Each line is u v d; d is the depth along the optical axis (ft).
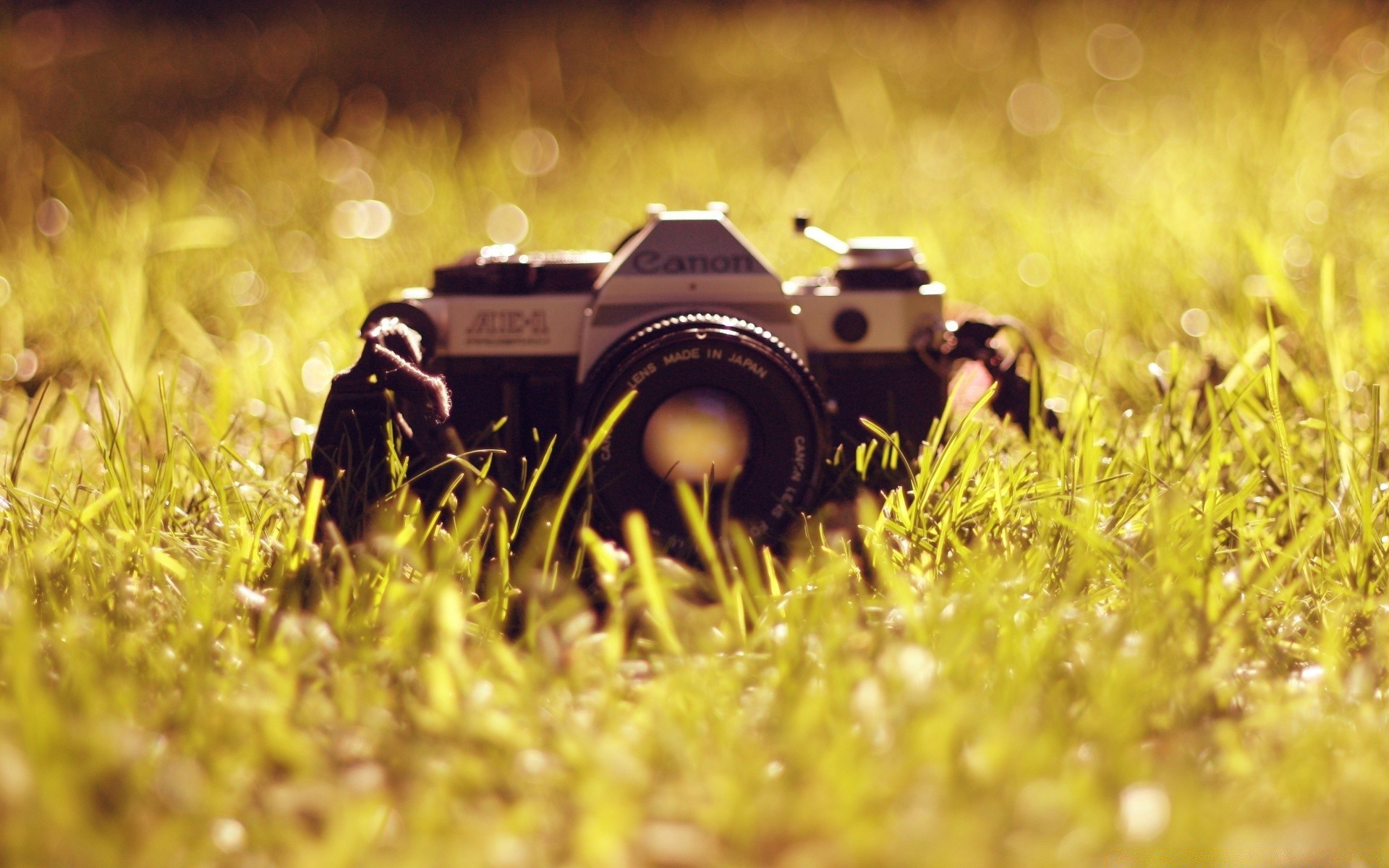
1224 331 2.71
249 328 3.13
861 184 4.52
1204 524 2.12
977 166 4.78
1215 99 5.05
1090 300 3.06
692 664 1.96
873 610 2.05
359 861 1.78
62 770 1.80
